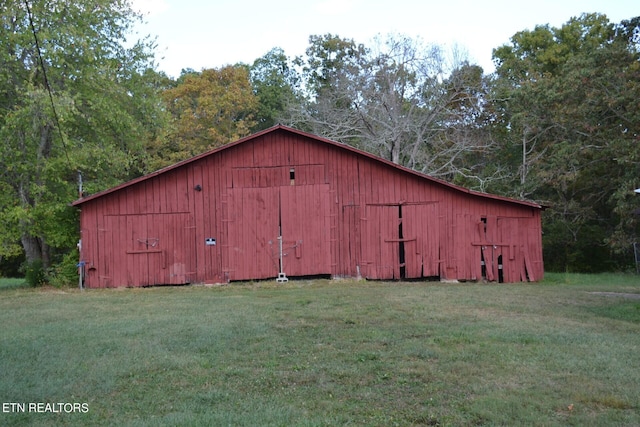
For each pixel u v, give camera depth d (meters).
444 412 5.68
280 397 6.16
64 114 18.73
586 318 11.09
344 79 34.38
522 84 31.70
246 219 18.72
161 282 18.27
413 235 19.06
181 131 37.03
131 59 23.97
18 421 5.48
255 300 14.11
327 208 18.94
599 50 25.59
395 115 31.59
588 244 31.41
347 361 7.62
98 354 8.02
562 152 27.98
